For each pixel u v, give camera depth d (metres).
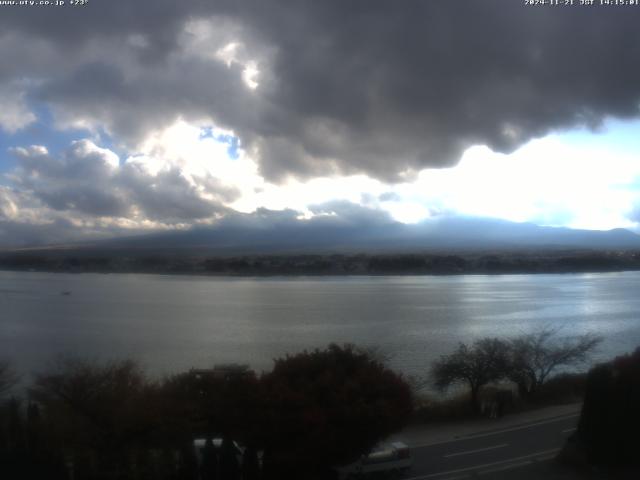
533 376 34.19
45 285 164.38
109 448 20.61
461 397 31.58
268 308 101.62
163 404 21.91
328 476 20.62
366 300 115.94
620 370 21.55
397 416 20.98
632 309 94.38
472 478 20.50
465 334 65.94
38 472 19.17
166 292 139.75
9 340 65.44
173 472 19.66
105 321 84.12
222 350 56.44
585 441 21.09
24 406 27.52
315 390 20.89
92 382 23.30
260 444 20.28
